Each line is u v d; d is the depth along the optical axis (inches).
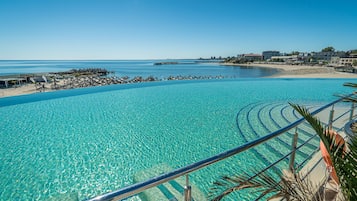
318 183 71.7
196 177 140.7
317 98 422.0
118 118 297.3
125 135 230.8
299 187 53.5
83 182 144.3
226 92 498.9
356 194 36.4
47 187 139.3
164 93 491.2
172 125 264.1
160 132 239.8
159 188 123.8
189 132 237.9
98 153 187.2
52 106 370.9
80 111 338.0
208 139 218.1
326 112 268.2
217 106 364.5
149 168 162.7
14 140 218.7
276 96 447.2
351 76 833.5
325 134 44.1
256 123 266.2
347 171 38.5
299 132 215.0
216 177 141.4
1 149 197.0
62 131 246.1
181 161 173.8
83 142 212.2
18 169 159.9
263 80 682.2
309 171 76.7
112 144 206.5
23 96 402.6
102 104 386.9
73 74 1461.6
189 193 40.7
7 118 301.0
